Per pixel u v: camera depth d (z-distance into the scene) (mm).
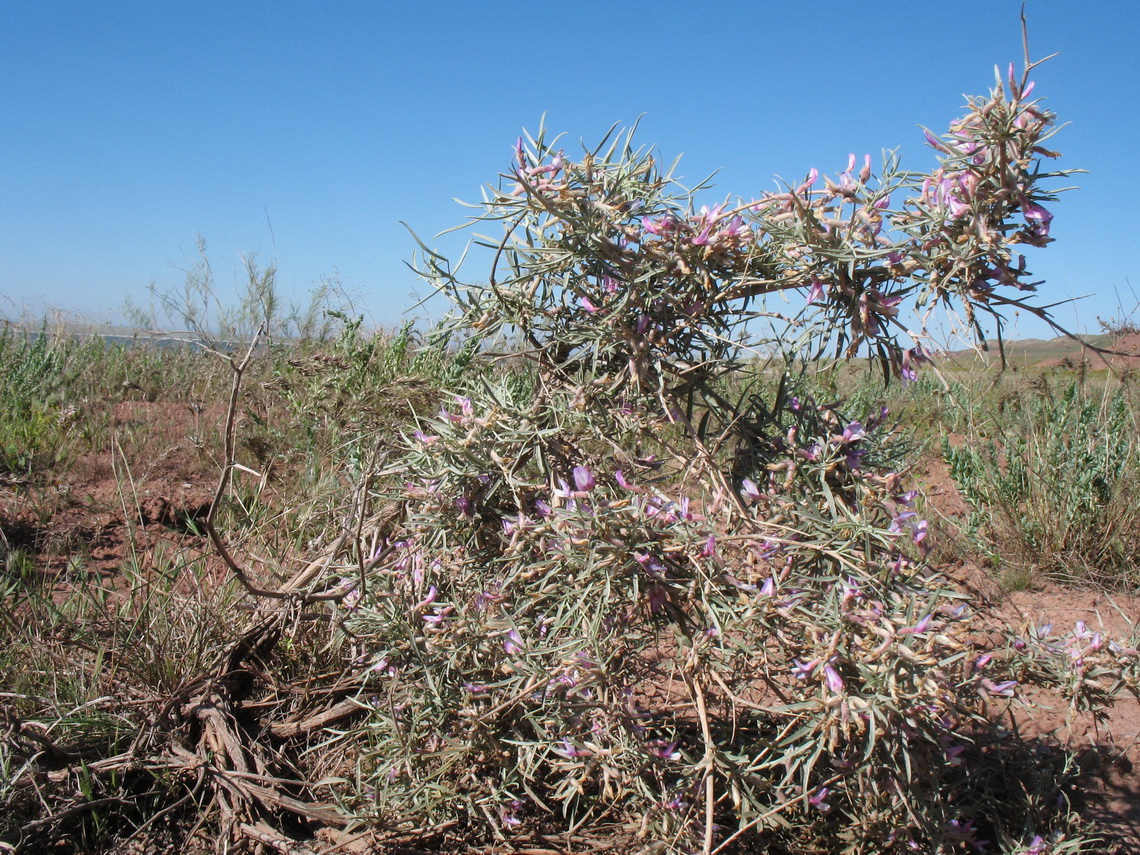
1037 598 3852
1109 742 2621
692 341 2006
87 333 7465
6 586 2893
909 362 1799
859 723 1561
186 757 2221
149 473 4480
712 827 1701
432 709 2113
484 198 1928
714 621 1688
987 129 1593
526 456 2053
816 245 1700
